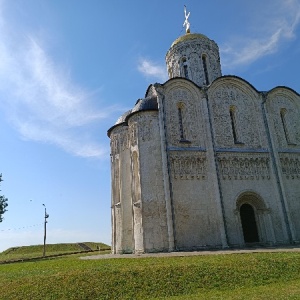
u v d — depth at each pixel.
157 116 28.59
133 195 27.80
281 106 32.66
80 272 14.72
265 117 31.12
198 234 25.61
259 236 27.94
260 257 16.45
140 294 12.45
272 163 29.58
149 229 25.38
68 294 12.61
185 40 37.06
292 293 10.88
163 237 25.09
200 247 25.20
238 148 29.64
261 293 11.33
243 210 28.84
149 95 33.47
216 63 37.31
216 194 26.86
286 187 29.19
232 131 30.19
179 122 29.09
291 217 28.23
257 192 28.34
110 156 33.25
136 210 26.84
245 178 28.52
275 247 24.19
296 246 24.20
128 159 30.88
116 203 31.17
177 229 25.38
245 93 32.22
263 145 30.45
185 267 14.73
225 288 12.77
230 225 26.64
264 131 30.77
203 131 29.06
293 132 32.09
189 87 30.41
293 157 30.64
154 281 13.45
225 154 28.78
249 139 30.50
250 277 13.86
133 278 13.73
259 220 28.33
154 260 17.48
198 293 12.34
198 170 27.55
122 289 12.86
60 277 14.29
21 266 23.50
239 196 27.77
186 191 26.62
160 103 28.66
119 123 32.50
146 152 27.53
